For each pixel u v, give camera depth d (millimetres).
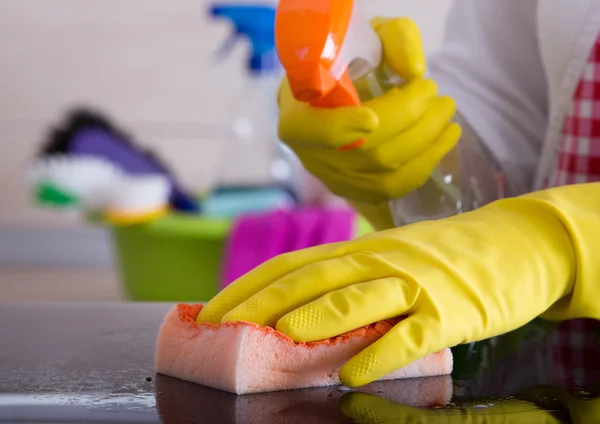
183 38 3686
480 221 718
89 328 781
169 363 656
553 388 639
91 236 3730
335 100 767
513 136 992
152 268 1850
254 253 1712
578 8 945
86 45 3666
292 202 2242
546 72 973
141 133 3727
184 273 1822
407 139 812
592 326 789
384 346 631
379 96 817
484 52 1019
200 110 3725
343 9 688
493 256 692
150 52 3689
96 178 2162
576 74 949
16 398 614
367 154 817
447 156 833
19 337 755
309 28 677
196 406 602
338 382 644
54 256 3723
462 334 659
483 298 669
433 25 3381
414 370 659
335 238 1724
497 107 1005
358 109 764
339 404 606
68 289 3219
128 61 3686
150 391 629
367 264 673
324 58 677
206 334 642
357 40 726
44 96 3674
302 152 861
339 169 849
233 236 1719
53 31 3648
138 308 853
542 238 708
